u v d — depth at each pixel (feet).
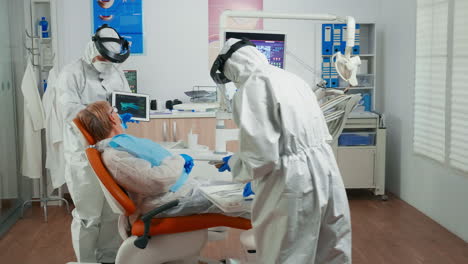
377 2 16.25
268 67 6.29
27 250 11.20
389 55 15.76
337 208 6.36
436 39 12.67
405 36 14.52
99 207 9.78
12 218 13.39
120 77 11.07
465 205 11.42
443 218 12.55
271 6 15.83
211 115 13.96
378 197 15.44
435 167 12.87
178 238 7.09
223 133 8.31
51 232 12.49
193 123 13.99
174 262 7.78
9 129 13.75
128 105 10.16
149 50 15.67
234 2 15.70
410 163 14.47
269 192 6.13
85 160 9.59
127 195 7.08
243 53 6.40
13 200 13.83
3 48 13.42
